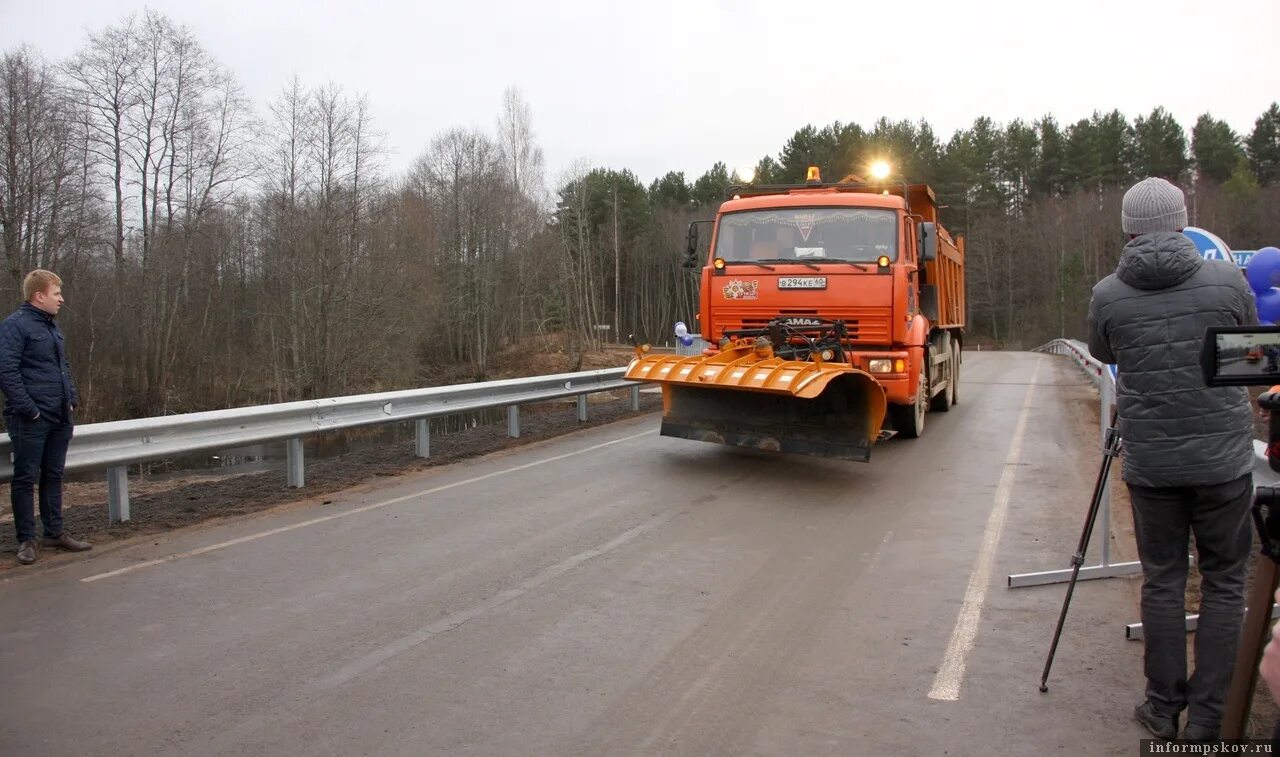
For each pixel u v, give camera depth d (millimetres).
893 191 11891
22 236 33562
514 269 59312
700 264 11570
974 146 75125
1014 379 21703
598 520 7273
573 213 67375
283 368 39219
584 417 13586
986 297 74562
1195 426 3469
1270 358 2332
